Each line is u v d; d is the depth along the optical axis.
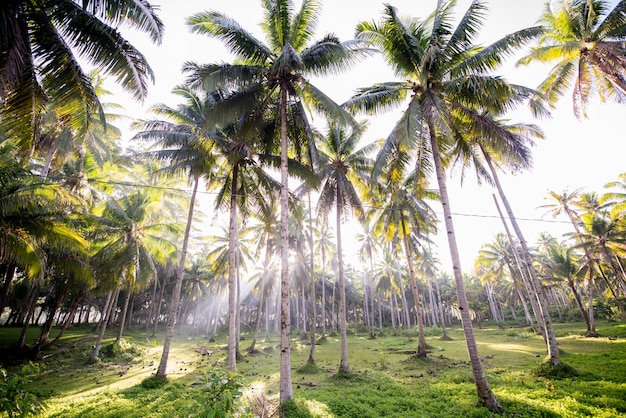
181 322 49.84
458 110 11.43
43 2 6.58
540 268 42.75
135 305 45.31
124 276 19.47
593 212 29.95
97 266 19.28
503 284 51.81
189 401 8.80
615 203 27.86
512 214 15.70
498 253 38.41
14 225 10.59
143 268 21.98
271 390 12.04
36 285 21.69
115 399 10.34
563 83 16.34
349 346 29.16
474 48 12.10
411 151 11.66
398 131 11.37
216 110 11.41
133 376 15.52
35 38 6.62
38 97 7.35
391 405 8.91
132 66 7.29
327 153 18.83
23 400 4.17
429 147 12.88
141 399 10.41
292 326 57.06
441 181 10.73
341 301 15.54
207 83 10.50
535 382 10.94
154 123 13.35
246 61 11.73
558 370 11.70
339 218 17.17
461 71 10.65
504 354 18.75
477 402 8.56
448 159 15.12
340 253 16.42
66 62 6.86
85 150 19.08
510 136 10.85
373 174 11.70
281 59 10.20
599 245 27.58
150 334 39.69
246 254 31.83
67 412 9.01
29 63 6.77
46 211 11.86
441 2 10.84
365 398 9.55
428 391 10.59
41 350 21.16
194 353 25.39
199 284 42.34
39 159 21.02
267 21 11.95
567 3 14.25
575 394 8.84
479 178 16.89
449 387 10.73
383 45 11.76
